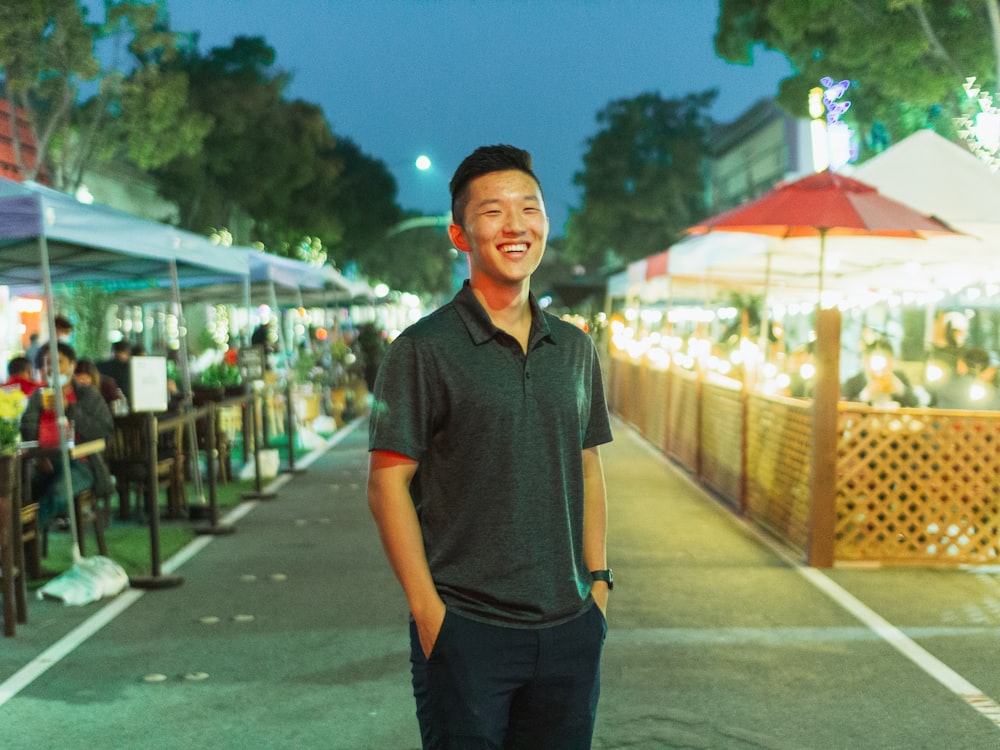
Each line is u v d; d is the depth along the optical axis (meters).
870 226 9.28
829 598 7.38
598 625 2.70
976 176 11.20
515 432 2.57
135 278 14.09
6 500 6.56
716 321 21.38
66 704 5.32
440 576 2.59
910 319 18.30
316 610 7.12
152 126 23.23
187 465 12.62
